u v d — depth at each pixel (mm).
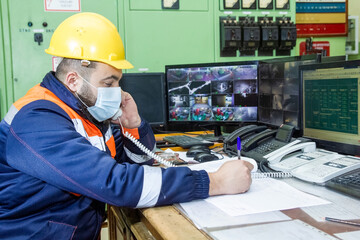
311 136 1458
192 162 1476
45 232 950
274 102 1860
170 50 2889
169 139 2068
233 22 2900
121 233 1411
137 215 1150
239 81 2094
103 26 1087
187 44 2914
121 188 889
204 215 847
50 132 918
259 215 837
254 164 1243
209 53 2967
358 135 1203
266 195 981
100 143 1125
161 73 2363
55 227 960
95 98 1076
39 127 922
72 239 981
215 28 2945
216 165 1307
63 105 1039
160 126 2381
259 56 3062
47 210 969
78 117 1056
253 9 2980
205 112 2227
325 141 1358
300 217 822
